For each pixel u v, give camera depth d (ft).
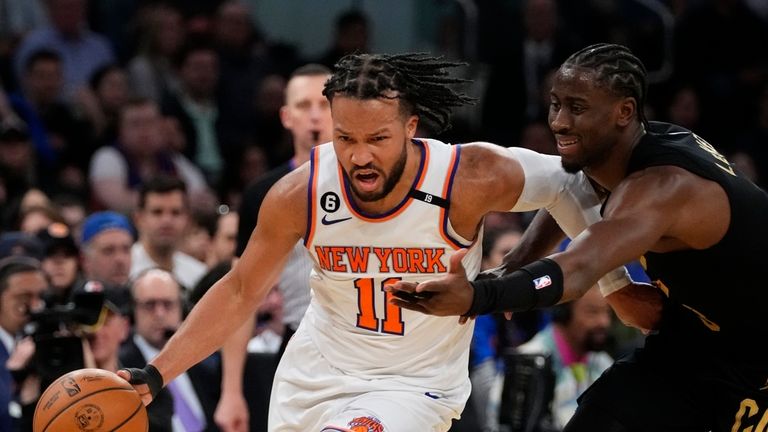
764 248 23.38
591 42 70.33
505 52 66.80
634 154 23.00
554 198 24.07
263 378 36.40
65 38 61.26
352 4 71.05
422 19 69.67
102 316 31.73
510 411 35.19
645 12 72.28
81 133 57.52
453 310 19.63
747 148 70.64
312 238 23.34
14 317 35.83
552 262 20.42
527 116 66.28
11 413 34.50
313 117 33.32
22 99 57.98
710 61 71.72
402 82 22.06
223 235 44.73
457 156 23.12
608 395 25.35
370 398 23.45
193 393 37.40
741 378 24.70
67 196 52.60
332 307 24.08
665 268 23.90
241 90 64.03
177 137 60.39
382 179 22.20
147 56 62.18
